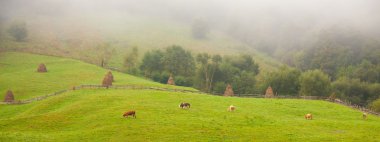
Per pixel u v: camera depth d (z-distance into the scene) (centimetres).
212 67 16625
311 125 6419
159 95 8406
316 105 8675
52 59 15712
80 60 16375
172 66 17250
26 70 13462
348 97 15375
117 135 5281
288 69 15388
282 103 8612
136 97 8012
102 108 6944
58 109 7444
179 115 6494
